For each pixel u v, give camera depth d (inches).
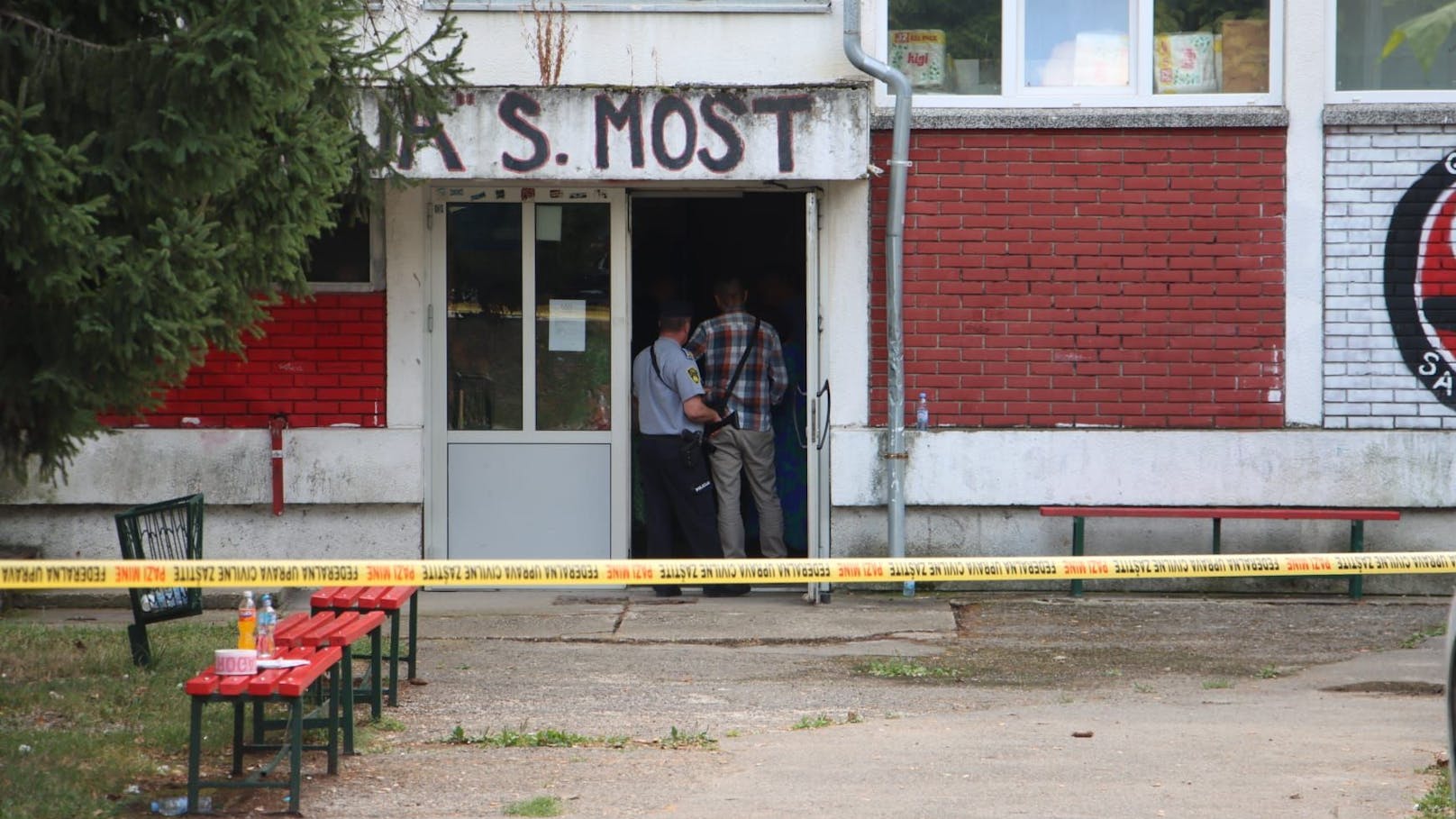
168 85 480.4
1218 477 889.5
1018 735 569.9
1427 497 886.4
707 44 887.1
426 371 903.1
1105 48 900.0
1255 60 898.7
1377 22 892.6
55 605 856.3
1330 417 890.1
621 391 914.1
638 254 958.4
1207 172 887.1
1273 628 803.4
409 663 661.9
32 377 510.6
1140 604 868.6
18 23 499.8
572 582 490.0
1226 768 518.0
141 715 572.7
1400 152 882.8
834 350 893.8
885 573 513.3
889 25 902.4
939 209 890.1
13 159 455.8
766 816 455.2
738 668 705.6
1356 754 538.3
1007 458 889.5
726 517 896.9
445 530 912.9
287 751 508.1
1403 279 885.2
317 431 887.1
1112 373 893.2
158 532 647.8
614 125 851.4
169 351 504.7
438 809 461.1
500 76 885.2
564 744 552.1
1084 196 888.9
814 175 853.2
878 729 582.2
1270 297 888.9
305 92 543.5
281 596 865.5
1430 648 754.2
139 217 510.0
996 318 892.6
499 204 909.2
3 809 438.6
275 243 585.9
